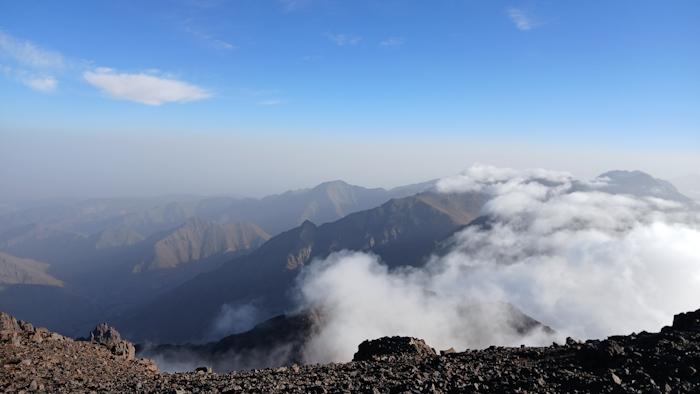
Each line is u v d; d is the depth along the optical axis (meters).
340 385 16.91
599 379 14.47
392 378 18.05
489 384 15.70
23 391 16.62
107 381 19.45
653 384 13.22
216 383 18.16
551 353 20.62
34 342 26.20
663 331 20.92
